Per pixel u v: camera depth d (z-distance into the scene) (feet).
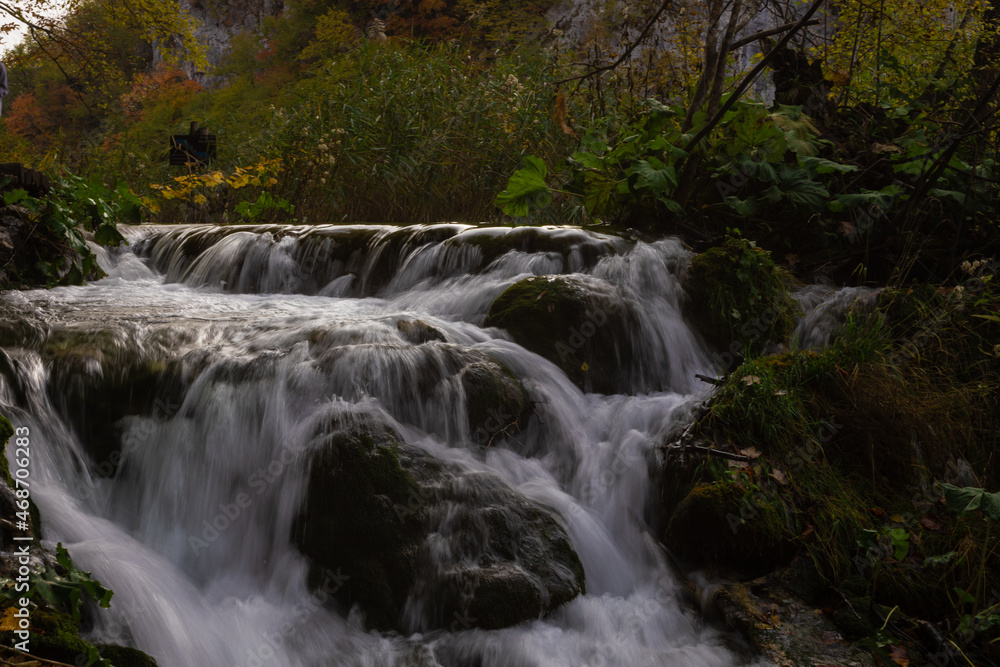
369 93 29.81
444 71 30.35
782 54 22.09
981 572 10.30
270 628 9.60
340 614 9.96
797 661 9.45
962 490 10.36
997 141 17.70
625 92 27.17
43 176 18.75
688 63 25.95
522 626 9.70
